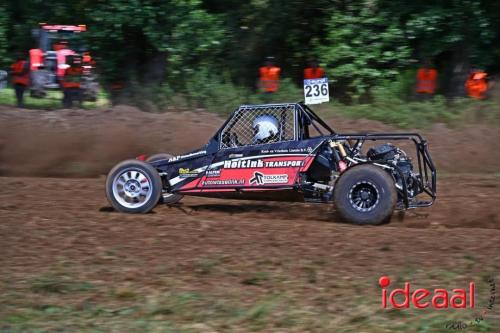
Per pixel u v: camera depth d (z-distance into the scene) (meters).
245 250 11.52
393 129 24.47
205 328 8.30
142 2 29.50
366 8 29.84
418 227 14.07
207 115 25.55
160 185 14.46
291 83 29.30
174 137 22.91
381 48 29.47
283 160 14.08
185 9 29.94
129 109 25.08
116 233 12.65
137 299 9.34
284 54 33.00
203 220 13.82
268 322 8.48
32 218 13.73
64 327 8.32
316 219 14.75
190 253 11.38
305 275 10.26
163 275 10.30
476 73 26.88
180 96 29.30
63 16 33.06
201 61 31.02
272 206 15.80
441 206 15.31
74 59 29.41
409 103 26.98
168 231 12.80
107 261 10.98
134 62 31.61
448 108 26.09
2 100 30.91
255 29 32.50
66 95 29.08
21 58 34.88
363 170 13.27
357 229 12.97
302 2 31.11
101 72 30.92
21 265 10.77
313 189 14.07
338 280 10.03
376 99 27.86
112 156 21.94
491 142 22.50
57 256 11.25
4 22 34.22
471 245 11.80
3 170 21.33
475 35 28.91
